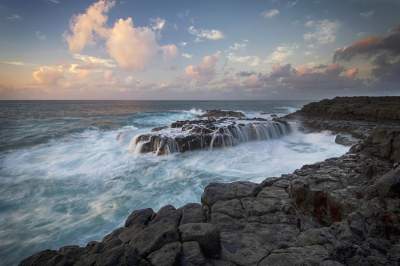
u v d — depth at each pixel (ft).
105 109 189.78
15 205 24.97
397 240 11.64
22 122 91.50
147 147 45.29
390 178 14.08
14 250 18.08
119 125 83.61
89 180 31.91
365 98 103.60
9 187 29.58
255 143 52.49
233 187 20.93
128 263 9.90
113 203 25.17
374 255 10.44
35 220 22.02
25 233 20.07
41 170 36.01
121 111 161.99
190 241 11.54
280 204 18.02
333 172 20.95
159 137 45.29
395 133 24.45
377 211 13.06
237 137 52.49
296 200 18.25
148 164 38.78
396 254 10.27
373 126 54.44
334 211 16.05
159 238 11.53
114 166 37.88
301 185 18.29
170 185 29.76
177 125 61.57
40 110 169.27
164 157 42.68
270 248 12.84
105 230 20.36
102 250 13.12
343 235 12.24
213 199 19.17
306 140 55.47
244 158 40.83
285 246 12.82
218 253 11.88
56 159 41.63
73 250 14.03
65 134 64.85
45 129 73.36
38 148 49.26
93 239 19.19
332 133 56.59
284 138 58.18
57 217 22.50
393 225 12.14
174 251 10.66
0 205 24.99
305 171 23.56
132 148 48.06
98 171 35.58
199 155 43.39
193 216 16.31
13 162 39.88
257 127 55.57
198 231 11.94
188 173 33.91
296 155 41.88
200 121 65.10
